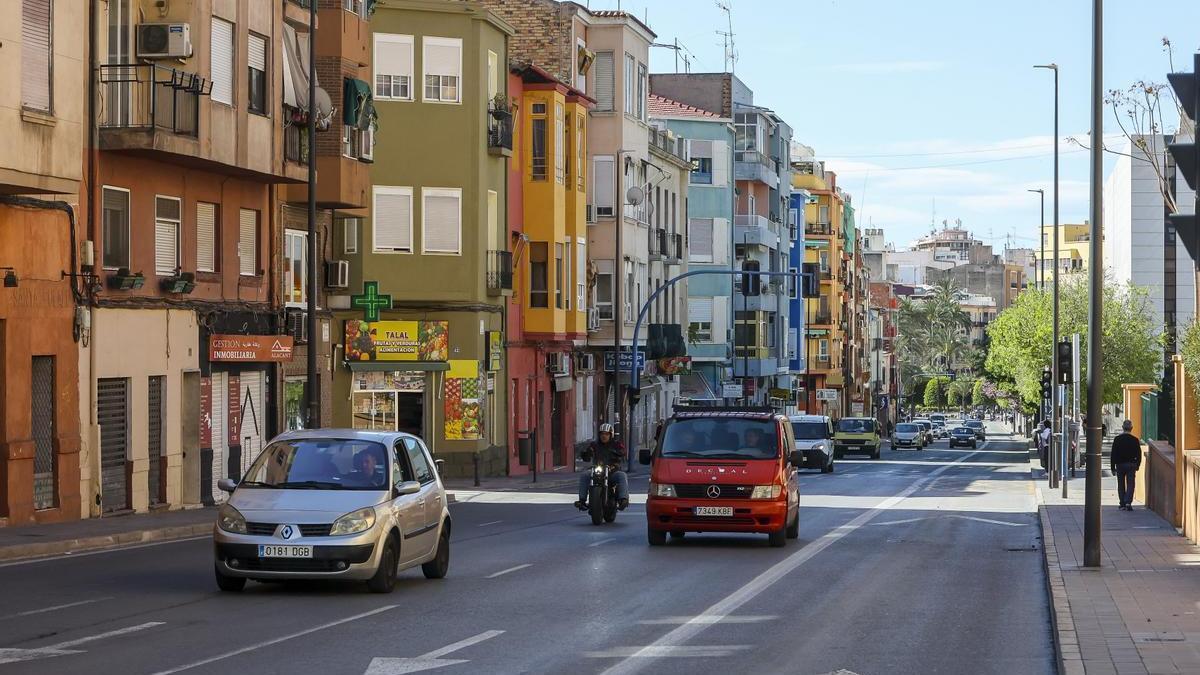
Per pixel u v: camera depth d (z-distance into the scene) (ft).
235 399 121.90
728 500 83.87
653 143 247.29
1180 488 96.27
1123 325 304.91
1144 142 185.98
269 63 120.47
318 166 132.98
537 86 188.65
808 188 415.03
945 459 279.08
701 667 42.29
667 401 266.98
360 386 165.58
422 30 166.50
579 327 197.77
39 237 94.32
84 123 100.27
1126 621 50.19
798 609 56.03
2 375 90.53
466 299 166.50
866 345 523.70
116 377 103.24
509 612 53.78
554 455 205.05
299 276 135.13
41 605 53.83
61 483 96.22
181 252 112.98
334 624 49.70
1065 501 131.64
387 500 59.00
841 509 123.65
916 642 47.91
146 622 49.49
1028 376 307.58
